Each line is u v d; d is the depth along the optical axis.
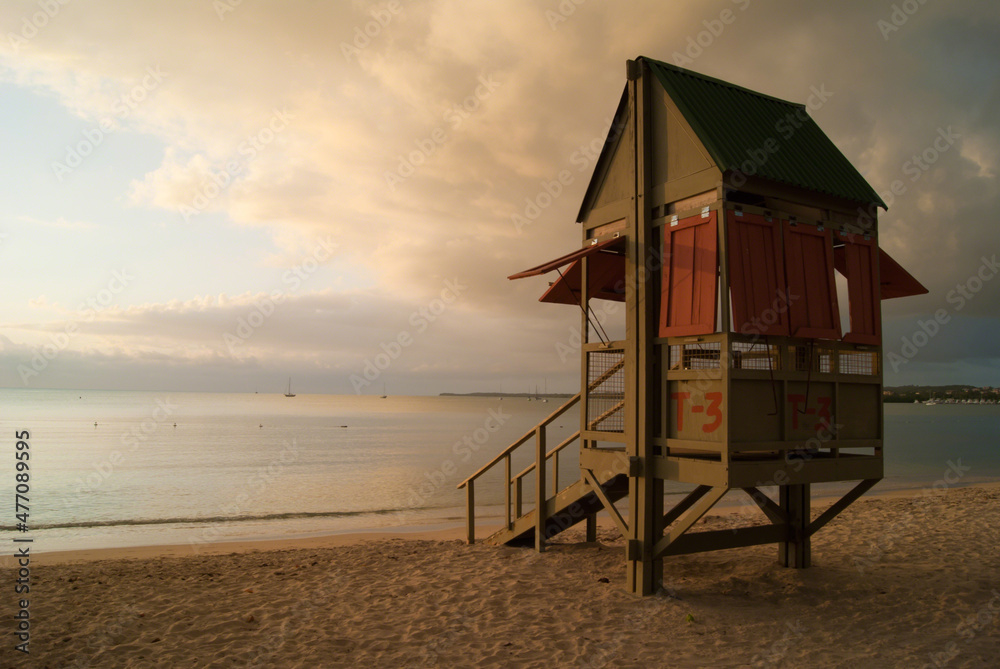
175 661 5.04
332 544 12.46
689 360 6.30
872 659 4.91
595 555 8.66
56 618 6.14
